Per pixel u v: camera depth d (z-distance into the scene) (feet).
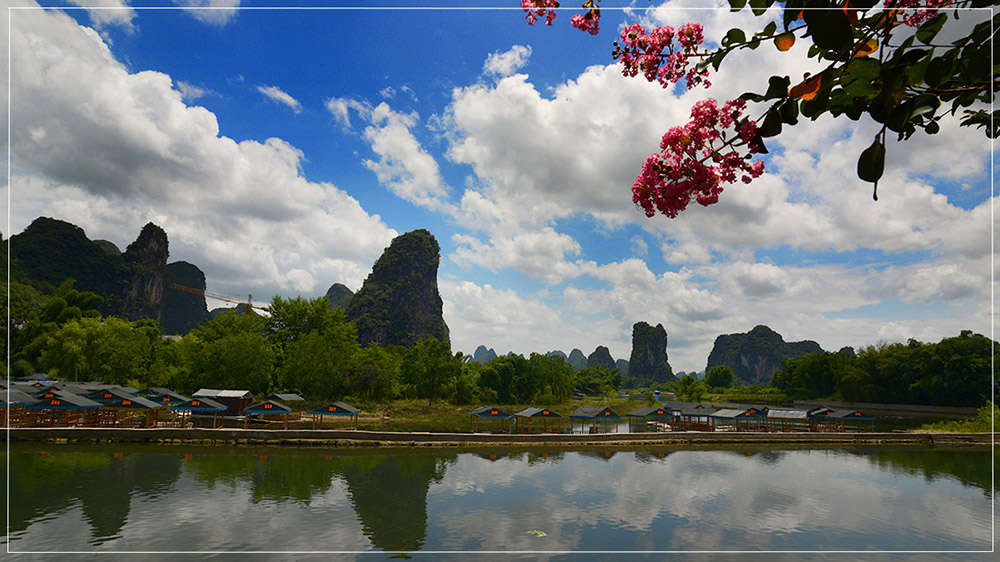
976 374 278.87
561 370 410.93
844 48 7.81
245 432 139.64
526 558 61.31
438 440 150.51
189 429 137.59
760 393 493.77
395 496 89.40
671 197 11.09
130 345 231.30
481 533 70.18
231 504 80.28
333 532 68.64
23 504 76.13
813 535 72.13
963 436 175.63
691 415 204.54
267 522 71.92
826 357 413.18
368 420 214.69
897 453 152.35
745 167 10.44
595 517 79.05
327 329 292.40
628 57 12.51
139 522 69.77
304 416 212.43
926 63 8.14
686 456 141.18
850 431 204.13
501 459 131.34
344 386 280.92
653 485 102.22
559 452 144.46
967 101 9.22
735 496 93.86
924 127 9.59
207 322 277.23
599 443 160.25
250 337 245.65
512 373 362.74
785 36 8.95
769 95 9.18
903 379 320.70
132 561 56.08
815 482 106.83
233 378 237.04
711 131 10.60
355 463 120.26
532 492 94.58
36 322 272.31
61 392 136.15
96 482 90.94
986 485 105.91
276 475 103.35
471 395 330.54
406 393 311.47
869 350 362.53
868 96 8.63
